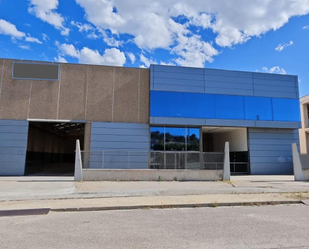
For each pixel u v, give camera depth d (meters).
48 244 4.69
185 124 20.12
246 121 21.05
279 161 21.31
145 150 19.73
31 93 19.06
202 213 7.61
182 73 20.73
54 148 35.22
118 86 20.20
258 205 8.98
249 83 21.66
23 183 13.42
